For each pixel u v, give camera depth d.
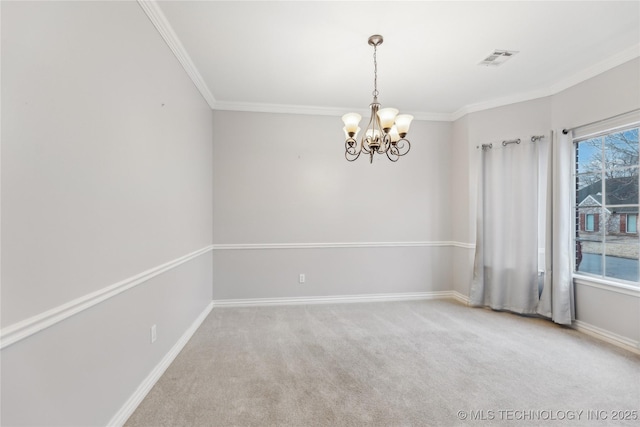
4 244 0.99
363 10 2.08
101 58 1.48
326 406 1.81
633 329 2.57
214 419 1.70
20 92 1.04
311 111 3.93
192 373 2.18
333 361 2.38
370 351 2.55
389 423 1.67
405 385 2.04
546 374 2.18
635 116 2.54
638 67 2.50
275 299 3.90
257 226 3.86
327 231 4.00
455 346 2.65
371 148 2.42
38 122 1.11
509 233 3.60
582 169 3.11
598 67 2.80
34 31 1.09
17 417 1.03
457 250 4.16
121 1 1.65
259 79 3.14
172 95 2.38
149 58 1.98
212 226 3.74
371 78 3.12
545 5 2.03
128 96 1.72
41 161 1.12
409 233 4.17
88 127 1.38
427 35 2.38
